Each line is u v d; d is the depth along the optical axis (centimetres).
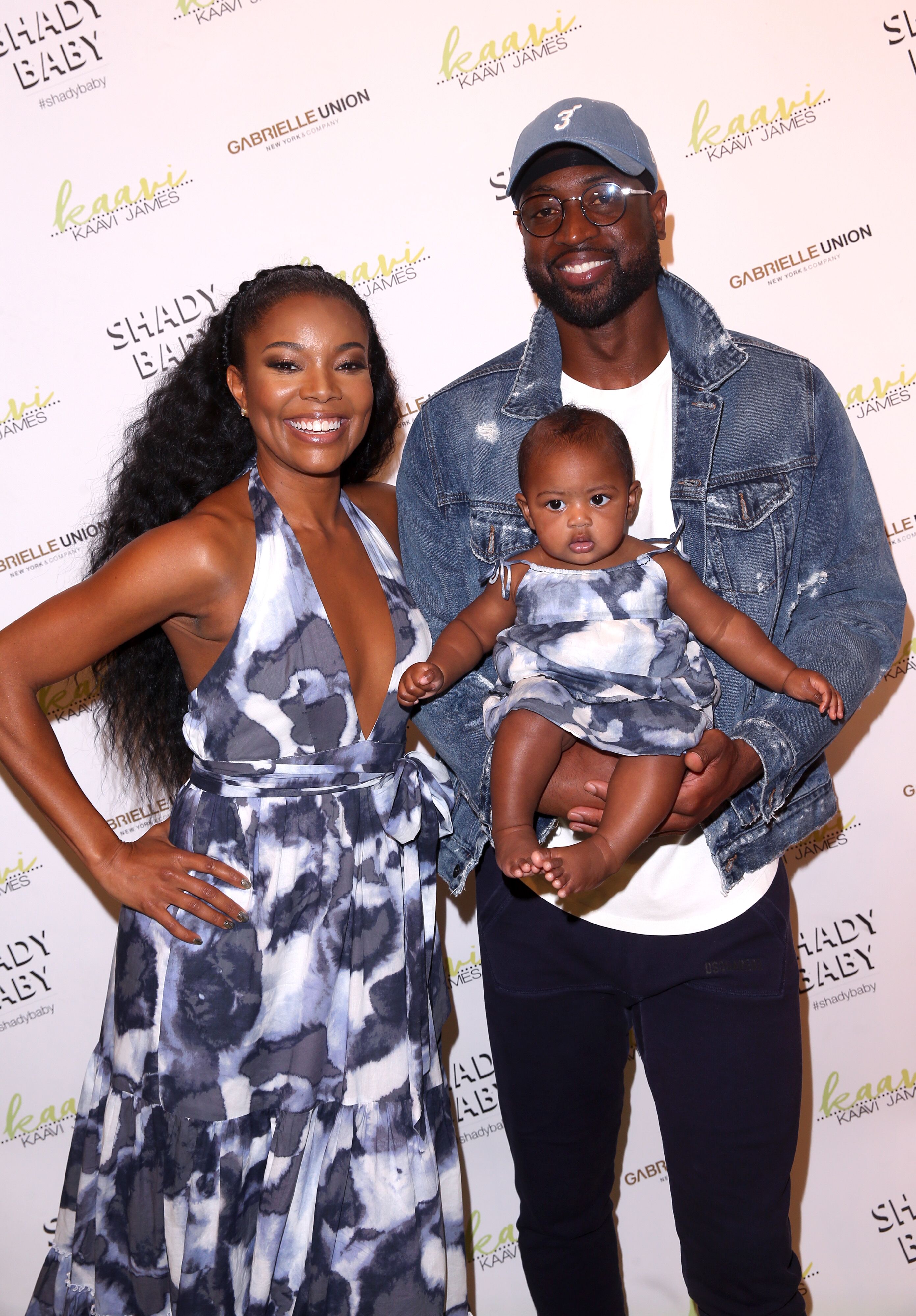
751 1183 144
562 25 179
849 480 144
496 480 151
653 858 143
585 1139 156
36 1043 203
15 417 187
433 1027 151
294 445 130
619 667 132
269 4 178
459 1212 152
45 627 127
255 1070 130
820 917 202
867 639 140
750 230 183
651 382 146
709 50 179
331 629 132
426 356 189
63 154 181
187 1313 127
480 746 147
